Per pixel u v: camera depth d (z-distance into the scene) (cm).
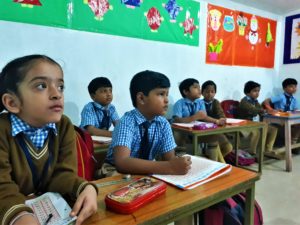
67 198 72
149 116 119
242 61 389
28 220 55
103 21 260
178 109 277
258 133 307
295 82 374
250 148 323
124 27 274
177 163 90
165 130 123
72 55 245
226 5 361
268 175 267
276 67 438
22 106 67
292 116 284
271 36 421
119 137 109
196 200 72
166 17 305
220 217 117
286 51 427
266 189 229
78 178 74
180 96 328
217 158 264
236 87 387
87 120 220
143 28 288
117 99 278
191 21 327
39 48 227
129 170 95
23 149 71
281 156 318
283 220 176
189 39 328
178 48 320
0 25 208
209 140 259
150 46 296
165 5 303
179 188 79
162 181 83
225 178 88
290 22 420
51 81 67
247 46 392
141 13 285
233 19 370
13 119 70
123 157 101
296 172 277
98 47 260
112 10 264
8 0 210
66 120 84
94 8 253
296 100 385
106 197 68
